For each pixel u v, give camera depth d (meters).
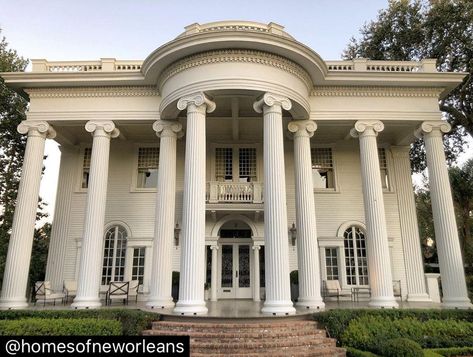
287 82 12.75
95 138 14.16
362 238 17.09
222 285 16.83
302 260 13.12
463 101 20.72
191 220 11.39
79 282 12.59
